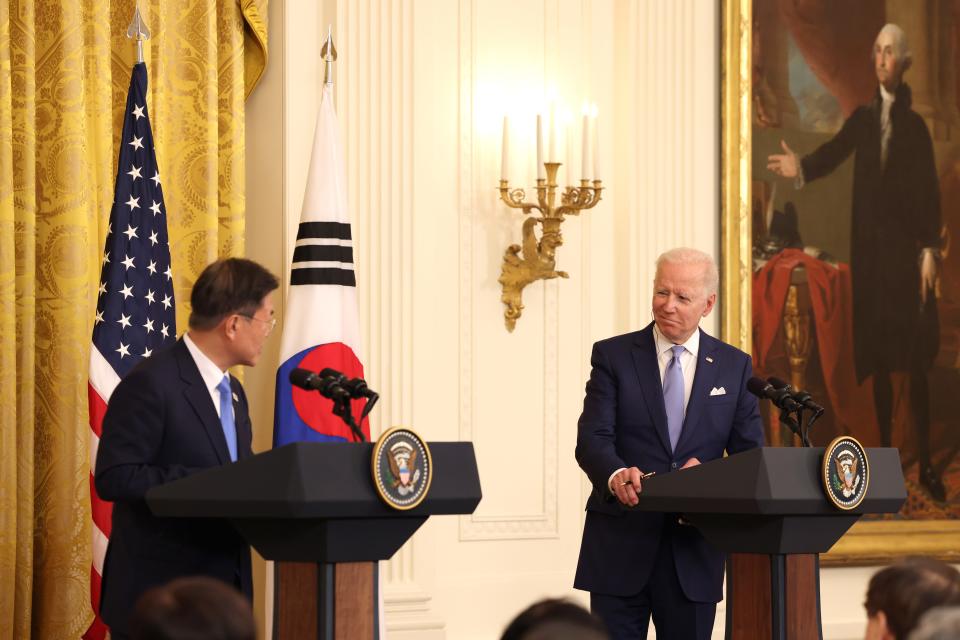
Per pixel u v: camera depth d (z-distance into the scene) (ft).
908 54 28.37
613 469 15.12
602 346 16.53
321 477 10.66
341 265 20.42
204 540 12.68
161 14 21.36
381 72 23.39
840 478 12.70
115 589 12.58
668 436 15.89
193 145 21.76
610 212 25.82
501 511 24.40
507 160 24.12
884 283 28.02
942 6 28.68
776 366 27.02
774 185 27.12
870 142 27.96
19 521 18.81
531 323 24.86
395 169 23.38
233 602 6.07
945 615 6.12
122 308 17.98
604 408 16.07
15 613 18.67
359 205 23.12
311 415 19.79
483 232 24.58
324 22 23.16
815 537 13.00
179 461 12.70
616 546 15.67
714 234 26.73
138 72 18.80
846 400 27.58
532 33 25.23
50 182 19.60
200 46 21.84
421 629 22.79
